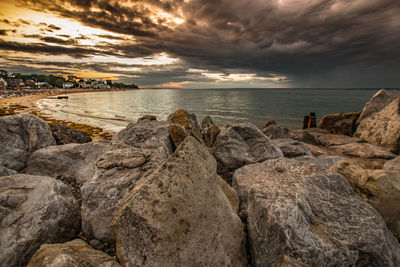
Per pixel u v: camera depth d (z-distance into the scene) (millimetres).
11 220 3705
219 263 3107
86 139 13391
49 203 4281
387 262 3525
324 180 4961
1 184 4547
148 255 2627
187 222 2949
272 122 23391
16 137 8586
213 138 12875
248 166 6668
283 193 4348
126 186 4848
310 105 69250
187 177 3176
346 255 3324
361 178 4934
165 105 75500
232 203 4770
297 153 10555
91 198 4617
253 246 3877
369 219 3986
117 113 50000
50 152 8102
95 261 2838
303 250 3207
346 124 20281
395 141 14461
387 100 18547
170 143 7395
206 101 96625
